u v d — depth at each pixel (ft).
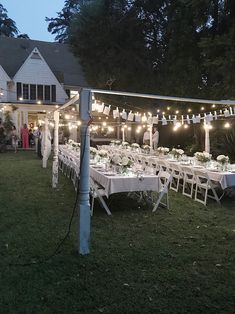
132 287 13.84
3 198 28.86
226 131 53.21
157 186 25.98
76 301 12.77
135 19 69.62
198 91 58.03
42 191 31.99
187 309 12.37
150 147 48.85
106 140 80.89
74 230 20.61
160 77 70.54
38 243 18.39
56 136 33.73
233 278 14.78
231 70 47.50
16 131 89.40
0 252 17.13
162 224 22.33
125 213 25.04
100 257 16.74
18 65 103.71
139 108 67.97
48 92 100.01
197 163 34.47
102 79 72.02
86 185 17.07
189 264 16.11
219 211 25.82
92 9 70.44
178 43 60.13
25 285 13.88
